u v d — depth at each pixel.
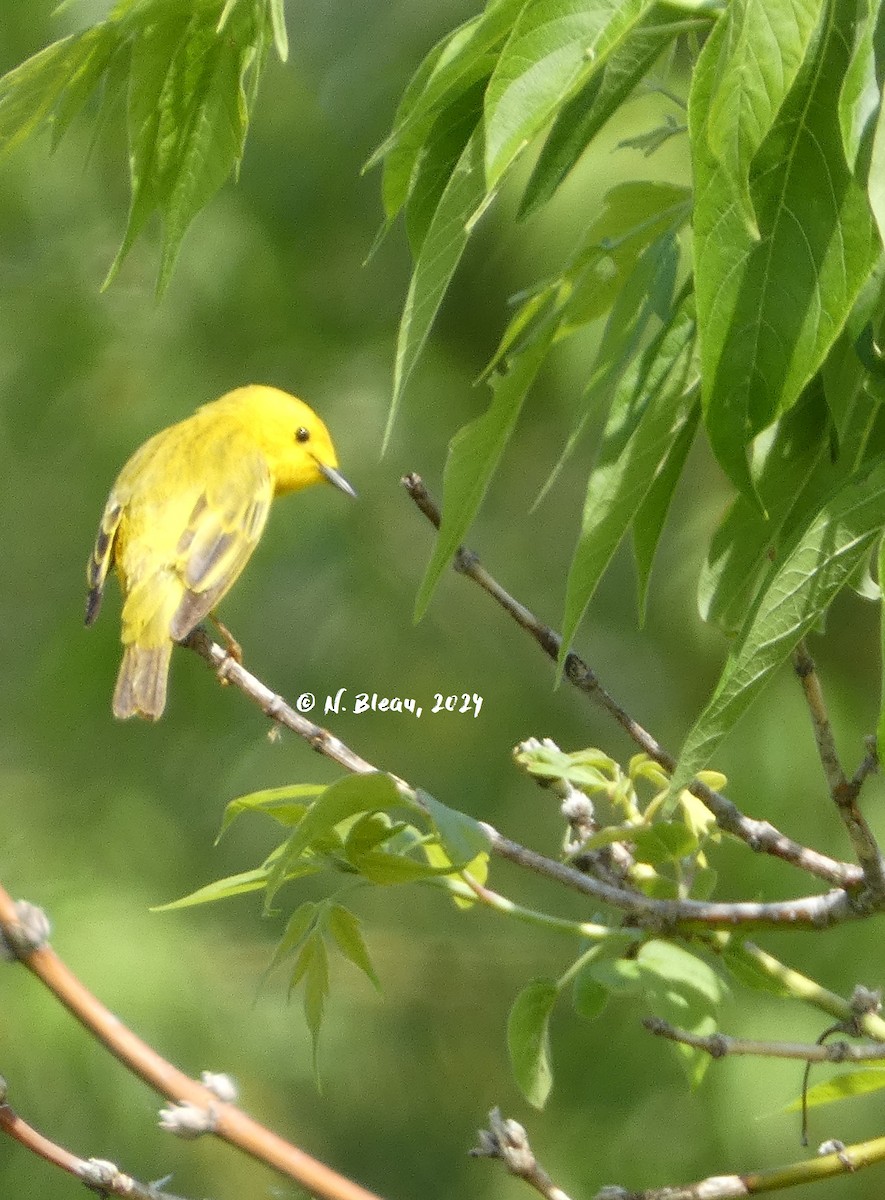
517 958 13.57
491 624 13.95
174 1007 11.92
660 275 4.11
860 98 3.10
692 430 4.22
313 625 13.70
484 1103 13.23
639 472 4.01
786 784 11.29
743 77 3.01
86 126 13.95
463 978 13.61
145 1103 11.60
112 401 14.01
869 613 11.59
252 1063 12.34
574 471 14.21
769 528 4.30
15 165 13.95
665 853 4.54
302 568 13.80
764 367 3.29
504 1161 4.08
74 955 11.84
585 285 4.29
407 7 13.95
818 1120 11.24
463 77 3.84
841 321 3.27
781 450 4.26
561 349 12.17
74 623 13.52
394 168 4.04
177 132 4.54
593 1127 12.06
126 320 14.18
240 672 4.75
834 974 11.11
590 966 4.62
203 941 12.85
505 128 3.09
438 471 13.95
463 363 14.20
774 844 4.52
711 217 3.24
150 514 7.88
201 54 4.45
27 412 13.99
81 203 14.38
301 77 14.27
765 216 3.29
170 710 13.53
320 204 14.25
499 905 4.38
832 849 11.17
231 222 14.23
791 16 3.02
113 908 12.26
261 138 14.27
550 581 14.03
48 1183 11.48
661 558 12.87
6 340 14.22
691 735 3.43
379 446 13.95
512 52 3.10
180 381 13.97
